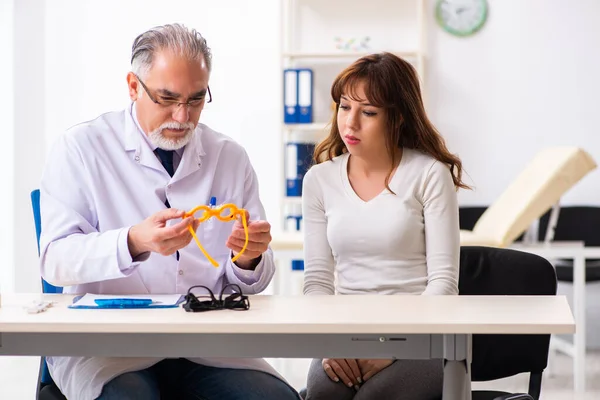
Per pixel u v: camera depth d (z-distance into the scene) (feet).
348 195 8.54
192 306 6.78
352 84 8.30
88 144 8.09
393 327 6.23
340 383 8.06
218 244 8.31
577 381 14.37
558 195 14.29
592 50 18.17
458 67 18.49
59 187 8.00
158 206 8.14
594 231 16.88
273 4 19.07
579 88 18.22
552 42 18.25
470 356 6.72
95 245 7.45
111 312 6.73
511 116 18.42
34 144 19.22
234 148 8.65
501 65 18.39
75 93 19.29
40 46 19.20
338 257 8.58
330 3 18.92
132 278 8.01
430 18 18.53
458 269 8.34
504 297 7.45
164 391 7.95
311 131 19.01
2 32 18.70
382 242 8.31
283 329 6.25
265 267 8.12
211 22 19.19
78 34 19.22
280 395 7.48
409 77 8.48
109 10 19.17
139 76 7.79
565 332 6.12
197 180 8.35
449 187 8.40
